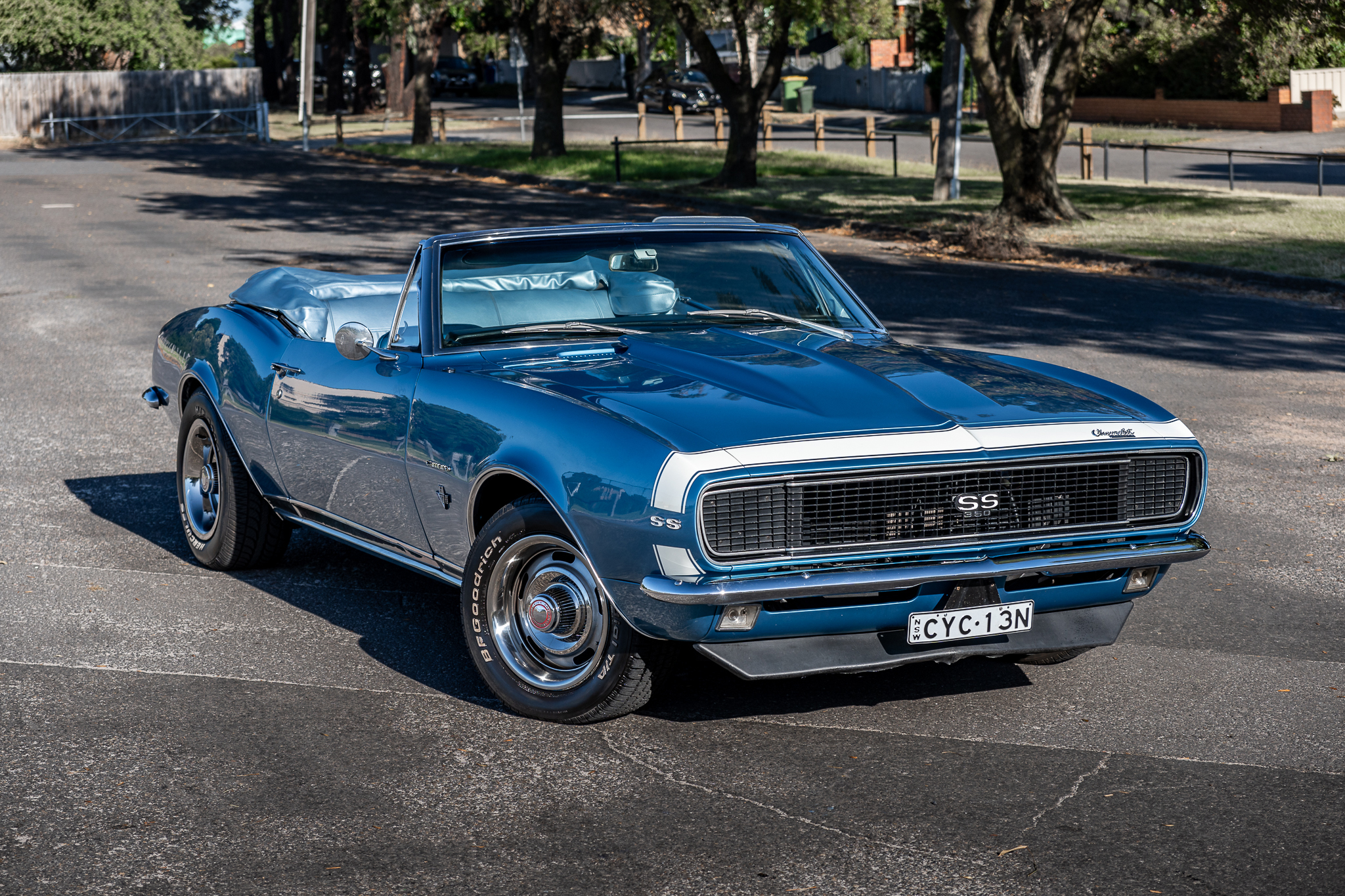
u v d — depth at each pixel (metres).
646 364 4.77
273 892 3.38
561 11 32.66
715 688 4.90
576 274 5.36
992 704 4.75
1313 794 3.99
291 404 5.64
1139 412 4.68
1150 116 47.91
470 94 74.00
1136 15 46.34
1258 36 24.94
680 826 3.76
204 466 6.47
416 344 5.22
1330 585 6.28
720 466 3.99
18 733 4.40
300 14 71.50
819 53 65.81
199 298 15.27
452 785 4.04
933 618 4.27
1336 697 4.83
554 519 4.36
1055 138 22.11
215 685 4.87
